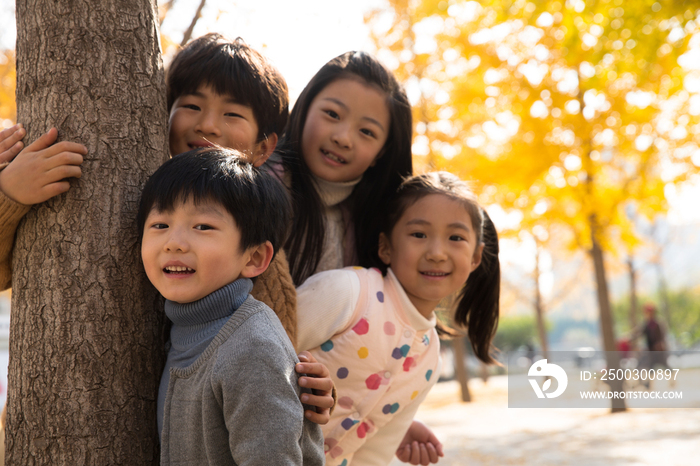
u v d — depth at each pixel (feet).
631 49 17.06
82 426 4.66
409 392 6.68
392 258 6.86
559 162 24.56
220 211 4.50
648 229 63.46
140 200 4.96
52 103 4.95
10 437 4.85
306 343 6.06
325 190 7.52
